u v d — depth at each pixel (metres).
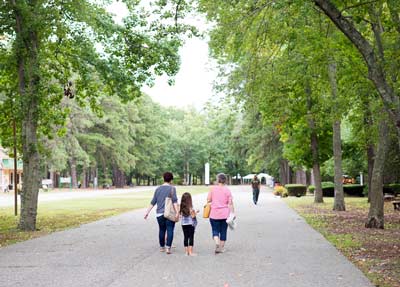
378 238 15.05
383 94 10.09
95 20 19.47
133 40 20.09
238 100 23.77
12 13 18.66
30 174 19.00
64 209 30.69
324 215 24.22
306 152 36.31
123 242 14.45
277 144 51.56
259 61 20.08
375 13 13.94
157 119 105.44
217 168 119.62
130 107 86.62
